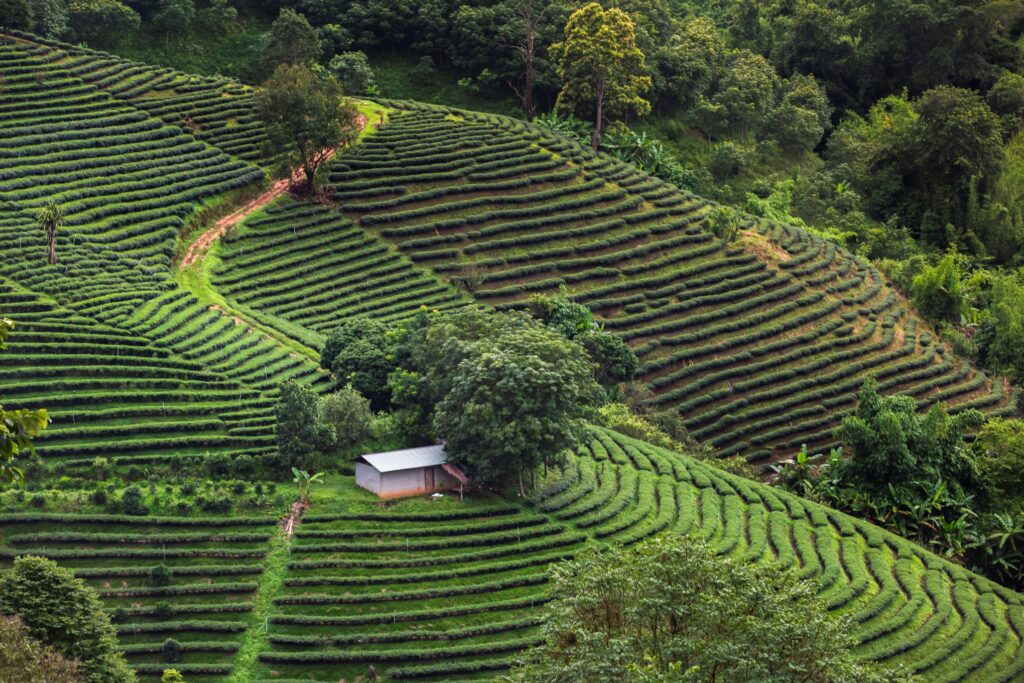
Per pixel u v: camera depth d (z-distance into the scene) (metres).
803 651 45.78
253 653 68.75
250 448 85.75
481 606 72.81
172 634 69.19
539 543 79.00
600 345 108.19
